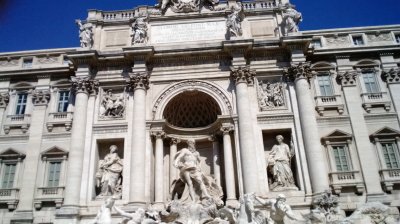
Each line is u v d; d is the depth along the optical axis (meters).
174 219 25.69
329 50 33.19
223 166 30.33
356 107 31.36
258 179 27.66
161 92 31.50
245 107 29.67
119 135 30.25
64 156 31.12
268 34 33.53
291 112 30.31
